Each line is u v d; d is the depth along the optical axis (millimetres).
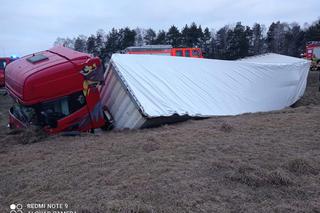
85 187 4648
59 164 5773
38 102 7871
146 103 8742
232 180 4664
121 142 7078
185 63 10898
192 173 4973
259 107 11828
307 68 15711
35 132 7965
